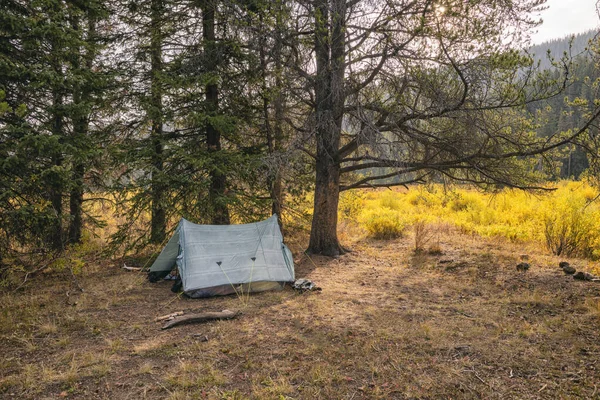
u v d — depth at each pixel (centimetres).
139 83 1048
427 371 447
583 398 380
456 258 970
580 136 724
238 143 1094
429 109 789
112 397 404
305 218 1191
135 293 766
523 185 862
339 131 973
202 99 1045
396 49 777
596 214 1051
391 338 534
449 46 721
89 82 837
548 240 1012
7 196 717
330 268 927
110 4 1030
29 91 764
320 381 429
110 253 997
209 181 943
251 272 764
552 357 464
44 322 605
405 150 833
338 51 915
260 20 895
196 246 773
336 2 839
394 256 1034
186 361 478
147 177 988
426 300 691
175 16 1021
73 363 464
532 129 822
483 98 751
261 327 582
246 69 1009
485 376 432
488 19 722
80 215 1109
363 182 1023
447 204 1875
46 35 752
